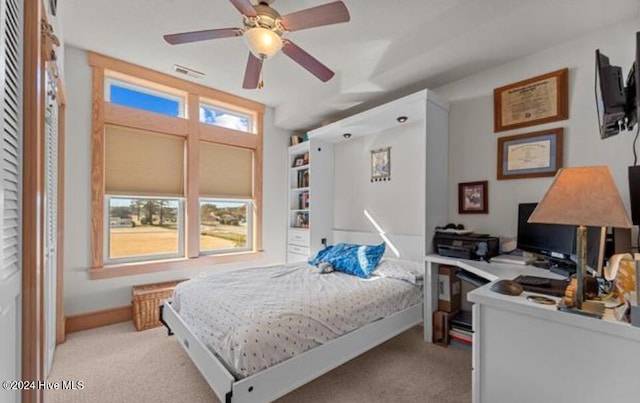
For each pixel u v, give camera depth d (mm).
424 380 2045
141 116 3201
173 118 3414
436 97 2803
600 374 1109
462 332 2498
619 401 1067
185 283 2545
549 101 2338
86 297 2889
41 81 1296
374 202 3684
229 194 3928
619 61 2025
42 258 1299
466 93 2850
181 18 2346
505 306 1327
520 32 2143
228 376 1467
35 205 1160
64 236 2748
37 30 1171
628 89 1530
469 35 2180
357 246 3117
